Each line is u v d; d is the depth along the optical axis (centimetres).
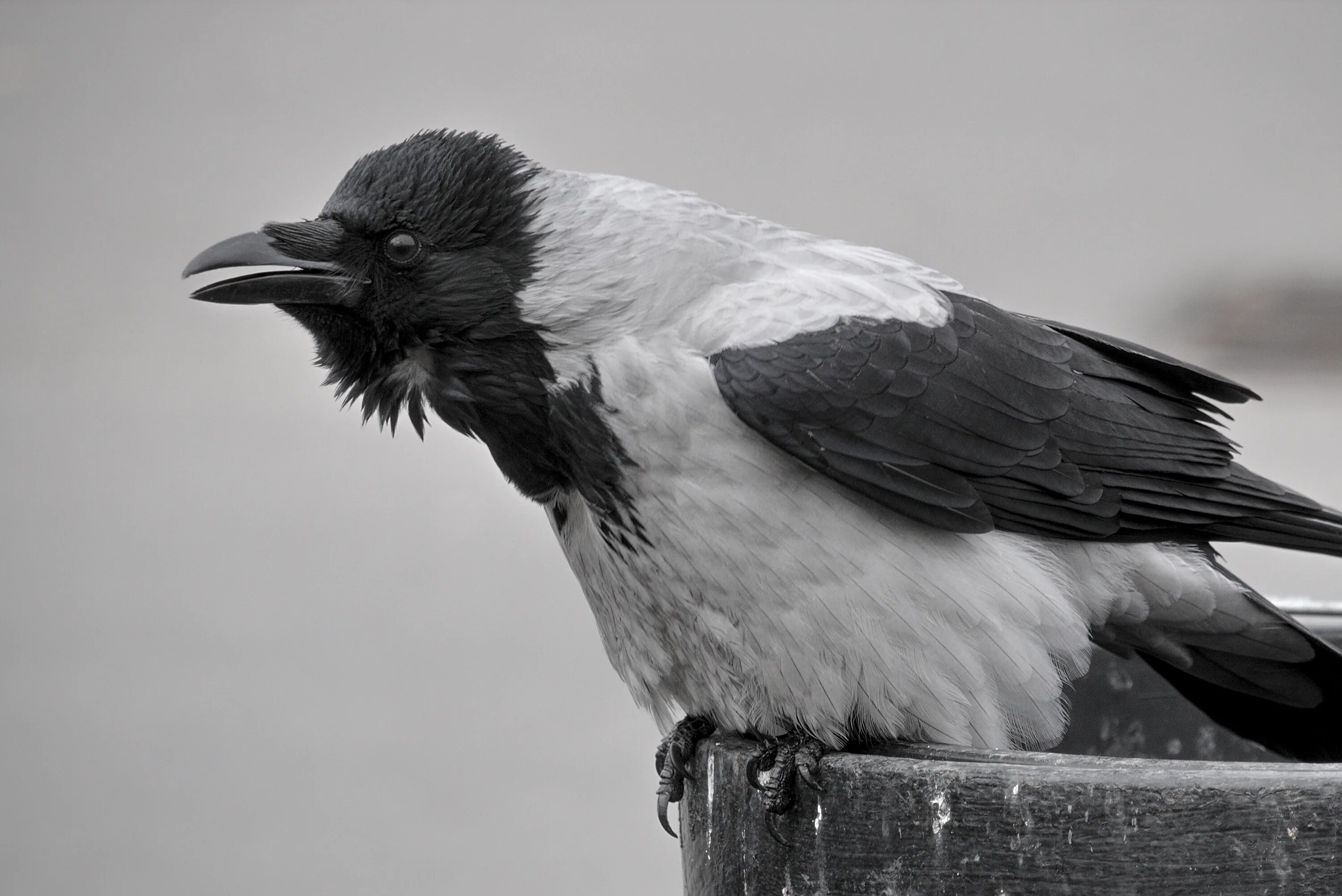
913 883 552
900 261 789
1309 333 3048
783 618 693
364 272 722
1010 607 716
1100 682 857
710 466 687
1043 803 514
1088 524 749
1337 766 504
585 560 762
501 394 716
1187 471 773
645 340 696
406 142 745
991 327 764
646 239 709
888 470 696
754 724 722
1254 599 781
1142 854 498
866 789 567
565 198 719
